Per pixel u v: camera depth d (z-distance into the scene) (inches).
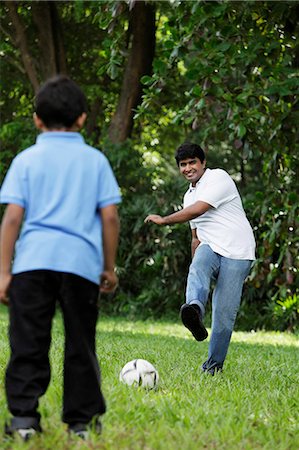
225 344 620.4
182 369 650.2
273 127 1005.8
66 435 359.9
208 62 934.4
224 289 610.9
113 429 386.0
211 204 606.5
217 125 1028.5
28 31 1781.5
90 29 1796.3
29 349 345.1
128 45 1707.7
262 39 959.0
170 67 1013.8
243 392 526.0
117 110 1697.8
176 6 944.9
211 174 618.8
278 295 1441.9
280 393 542.9
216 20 935.7
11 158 1720.0
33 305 344.2
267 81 968.9
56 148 355.6
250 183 1716.3
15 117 1875.0
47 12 1665.8
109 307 1641.2
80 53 1827.0
